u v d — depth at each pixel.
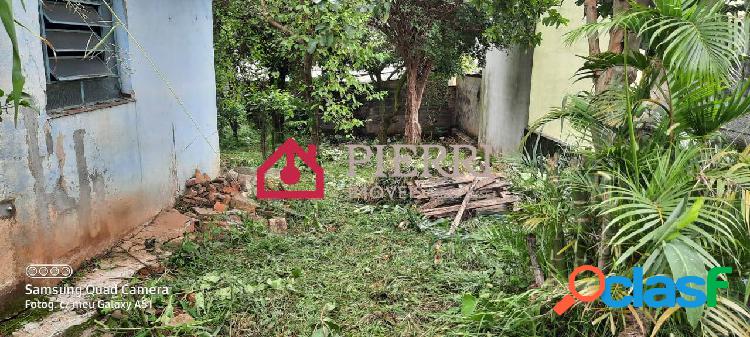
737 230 2.13
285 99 6.82
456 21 7.50
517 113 8.21
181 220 4.18
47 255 2.89
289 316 3.08
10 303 2.62
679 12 2.09
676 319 2.30
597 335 2.56
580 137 2.92
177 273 3.46
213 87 5.45
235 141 8.76
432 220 5.20
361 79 11.33
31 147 2.73
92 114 3.29
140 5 3.90
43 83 2.81
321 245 4.37
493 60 9.28
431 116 11.32
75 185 3.13
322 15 5.65
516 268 3.46
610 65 2.49
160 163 4.28
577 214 2.74
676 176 2.20
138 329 2.68
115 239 3.60
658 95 2.55
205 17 5.21
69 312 2.71
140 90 3.92
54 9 3.02
